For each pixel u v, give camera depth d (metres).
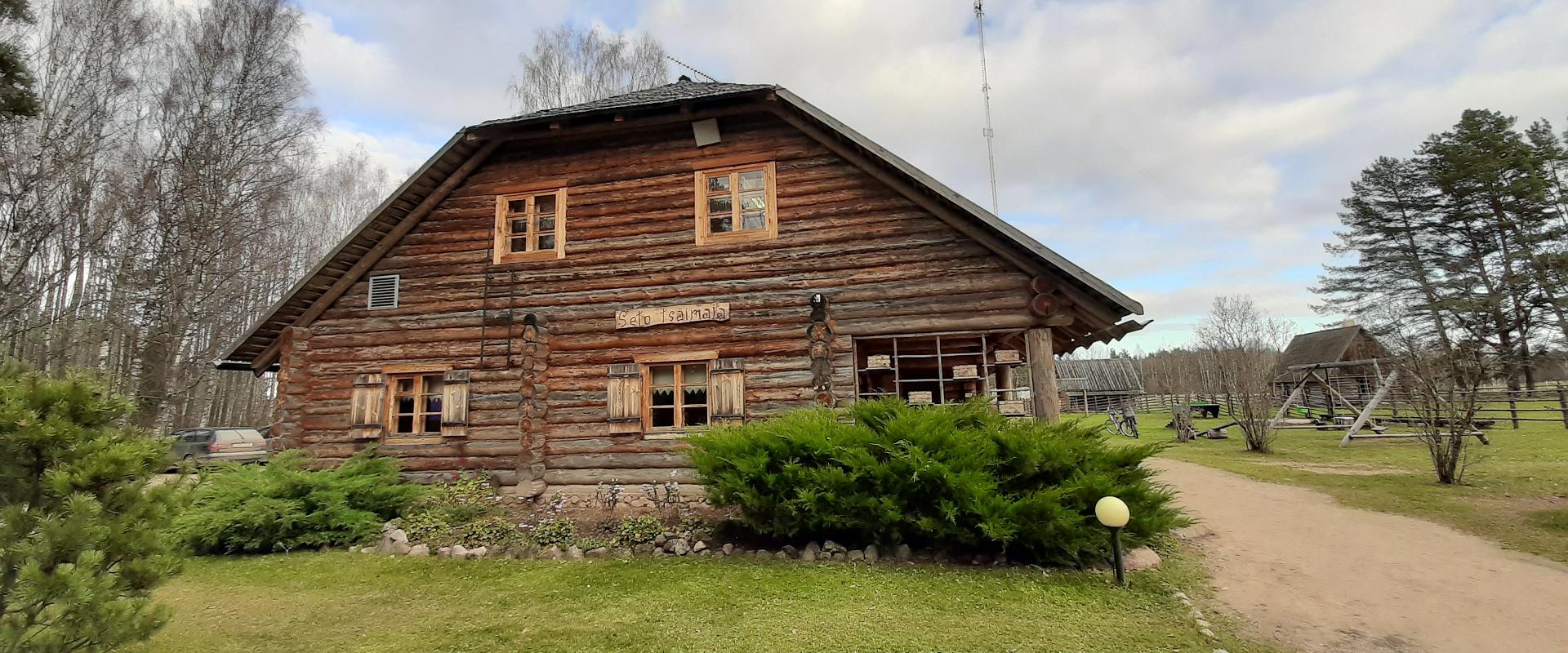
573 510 9.49
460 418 11.21
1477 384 12.38
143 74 25.80
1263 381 31.95
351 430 11.52
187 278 23.45
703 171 11.27
